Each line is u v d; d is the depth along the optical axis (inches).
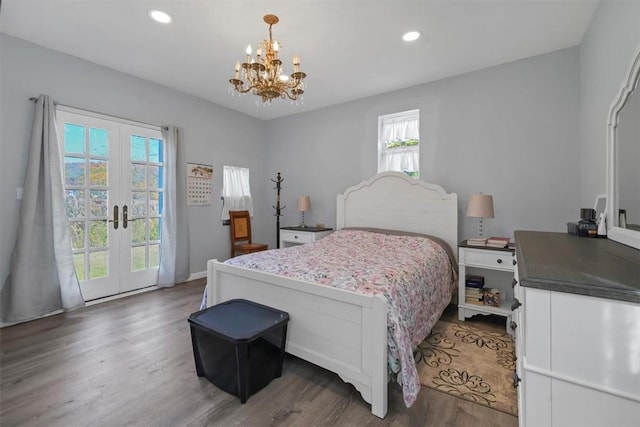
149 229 141.7
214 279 90.2
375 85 138.8
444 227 126.7
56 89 110.0
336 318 65.7
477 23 91.0
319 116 173.5
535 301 33.7
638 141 54.8
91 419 58.1
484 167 122.7
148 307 117.9
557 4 82.2
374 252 105.9
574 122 105.0
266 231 198.7
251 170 190.7
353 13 86.0
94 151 121.4
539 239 70.6
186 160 153.9
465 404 63.3
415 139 143.9
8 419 57.8
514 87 115.7
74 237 117.2
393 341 60.4
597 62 84.7
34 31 97.3
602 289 30.2
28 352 83.3
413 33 96.4
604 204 79.1
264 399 64.5
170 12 86.4
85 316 108.3
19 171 102.8
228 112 175.2
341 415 59.9
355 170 159.6
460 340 93.7
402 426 56.9
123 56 113.7
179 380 71.0
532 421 33.9
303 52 108.6
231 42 102.7
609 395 30.5
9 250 101.5
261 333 64.4
